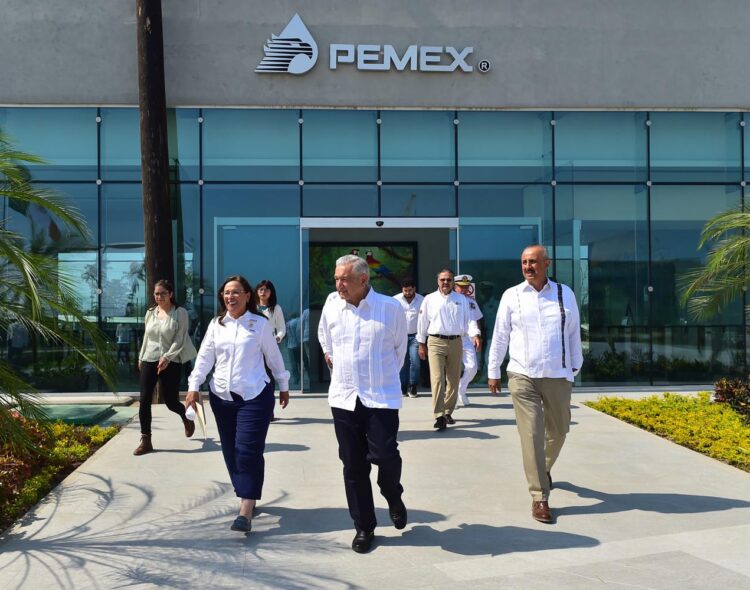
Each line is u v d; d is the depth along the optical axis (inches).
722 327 508.1
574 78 503.2
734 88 510.6
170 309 301.6
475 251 506.3
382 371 184.9
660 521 206.8
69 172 486.3
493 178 505.7
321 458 286.0
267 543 188.7
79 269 484.4
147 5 435.5
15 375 229.6
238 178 493.4
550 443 224.5
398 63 491.5
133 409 425.1
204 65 484.7
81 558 178.2
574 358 219.3
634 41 505.7
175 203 490.6
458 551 182.5
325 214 498.6
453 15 495.8
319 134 498.3
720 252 370.3
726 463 281.7
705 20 508.4
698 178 513.7
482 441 318.0
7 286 229.5
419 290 507.5
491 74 499.2
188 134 491.2
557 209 508.4
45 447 276.4
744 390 390.9
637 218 511.2
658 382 506.0
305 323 494.9
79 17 479.8
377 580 164.2
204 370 209.2
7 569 171.3
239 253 494.0
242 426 201.3
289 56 486.6
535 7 500.4
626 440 323.6
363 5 490.9
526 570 169.9
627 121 512.4
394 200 501.7
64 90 479.5
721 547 185.3
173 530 199.0
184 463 276.5
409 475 258.8
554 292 217.6
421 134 502.9
